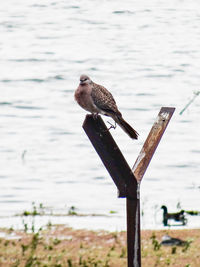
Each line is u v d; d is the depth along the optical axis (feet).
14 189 90.07
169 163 104.99
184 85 174.91
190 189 90.07
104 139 35.37
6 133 125.70
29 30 269.44
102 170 101.86
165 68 198.70
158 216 73.46
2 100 155.94
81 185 93.15
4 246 54.44
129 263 36.78
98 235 59.06
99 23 283.79
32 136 123.95
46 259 50.14
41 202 82.69
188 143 118.11
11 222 67.31
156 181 94.73
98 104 41.11
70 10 307.58
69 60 215.31
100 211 76.18
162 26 277.03
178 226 67.62
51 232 60.49
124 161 35.86
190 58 214.69
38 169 102.06
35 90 170.30
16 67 203.51
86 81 41.39
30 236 58.49
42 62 212.43
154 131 38.17
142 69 198.29
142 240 55.98
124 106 150.30
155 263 48.75
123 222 68.08
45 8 311.68
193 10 309.83
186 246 53.01
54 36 257.96
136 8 311.27
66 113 143.74
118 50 232.32
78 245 55.16
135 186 36.35
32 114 142.31
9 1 326.85
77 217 71.00
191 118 135.85
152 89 170.09
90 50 232.12
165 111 38.52
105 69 200.85
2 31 267.39
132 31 268.41
